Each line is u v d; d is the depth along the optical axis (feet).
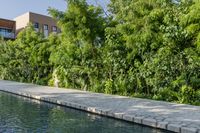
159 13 47.57
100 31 58.85
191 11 40.75
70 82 70.38
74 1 57.98
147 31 47.75
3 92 62.34
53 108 42.09
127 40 50.78
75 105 41.45
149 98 50.16
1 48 104.01
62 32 63.26
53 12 58.65
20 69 93.50
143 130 29.50
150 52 49.75
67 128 30.17
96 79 62.18
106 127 30.68
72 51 63.77
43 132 28.58
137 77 53.01
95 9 59.82
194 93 45.01
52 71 81.61
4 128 30.07
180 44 45.21
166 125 28.96
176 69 46.65
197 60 43.70
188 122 29.84
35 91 59.06
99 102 43.32
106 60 57.47
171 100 47.47
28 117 35.55
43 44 81.35
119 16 57.26
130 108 38.09
